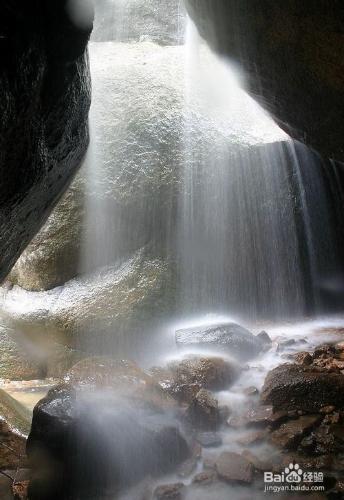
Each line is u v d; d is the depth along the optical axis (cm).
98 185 765
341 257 901
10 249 388
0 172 292
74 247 761
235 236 798
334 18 327
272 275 825
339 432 402
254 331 764
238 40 430
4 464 384
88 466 347
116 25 1077
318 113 447
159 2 1077
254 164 799
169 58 870
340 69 370
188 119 793
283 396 447
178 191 765
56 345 716
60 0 296
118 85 808
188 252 770
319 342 693
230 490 340
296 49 384
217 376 536
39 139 332
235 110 835
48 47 303
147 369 617
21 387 643
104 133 778
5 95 263
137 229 766
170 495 331
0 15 248
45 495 340
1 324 726
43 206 414
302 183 836
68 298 737
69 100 358
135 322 709
